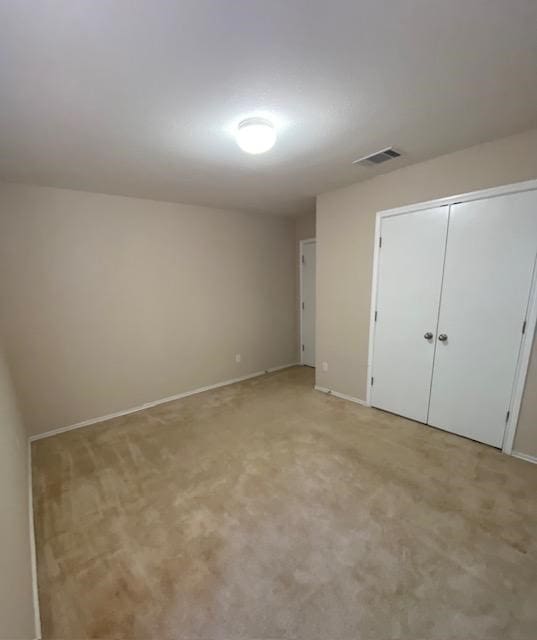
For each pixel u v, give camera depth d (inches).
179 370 148.0
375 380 125.7
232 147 81.4
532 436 88.1
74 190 113.7
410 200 104.3
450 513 69.7
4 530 42.5
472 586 53.4
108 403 127.4
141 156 86.1
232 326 166.6
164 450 100.0
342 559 59.1
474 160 88.8
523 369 87.4
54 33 42.4
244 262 167.6
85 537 66.0
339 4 39.9
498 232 87.7
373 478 82.6
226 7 39.6
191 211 145.2
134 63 49.4
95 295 121.0
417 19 42.5
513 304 87.5
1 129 68.8
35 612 49.8
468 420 100.6
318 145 82.9
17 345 106.0
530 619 48.3
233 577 56.1
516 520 67.4
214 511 72.5
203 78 53.8
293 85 56.7
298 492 77.9
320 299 142.1
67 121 66.7
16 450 72.5
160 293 138.5
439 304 102.6
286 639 46.6
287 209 162.1
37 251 107.7
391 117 69.5
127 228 127.1
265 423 117.0
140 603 52.1
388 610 50.0
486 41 46.8
